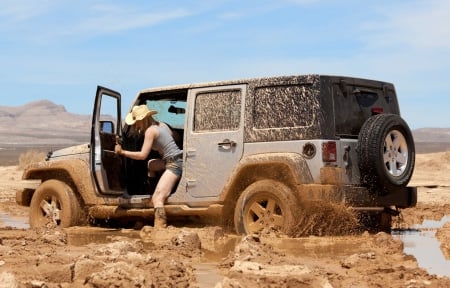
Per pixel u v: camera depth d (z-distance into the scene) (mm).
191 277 6418
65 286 5773
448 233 10555
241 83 10570
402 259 7996
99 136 11320
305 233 9820
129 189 11742
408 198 10680
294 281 5887
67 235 10219
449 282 6223
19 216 14586
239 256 7266
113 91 11570
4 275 5406
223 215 10578
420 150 118688
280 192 9820
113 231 11055
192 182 10734
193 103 10953
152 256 6941
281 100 10195
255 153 10250
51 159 12133
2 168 30953
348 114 10164
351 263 7266
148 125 11312
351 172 9977
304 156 9883
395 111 11000
